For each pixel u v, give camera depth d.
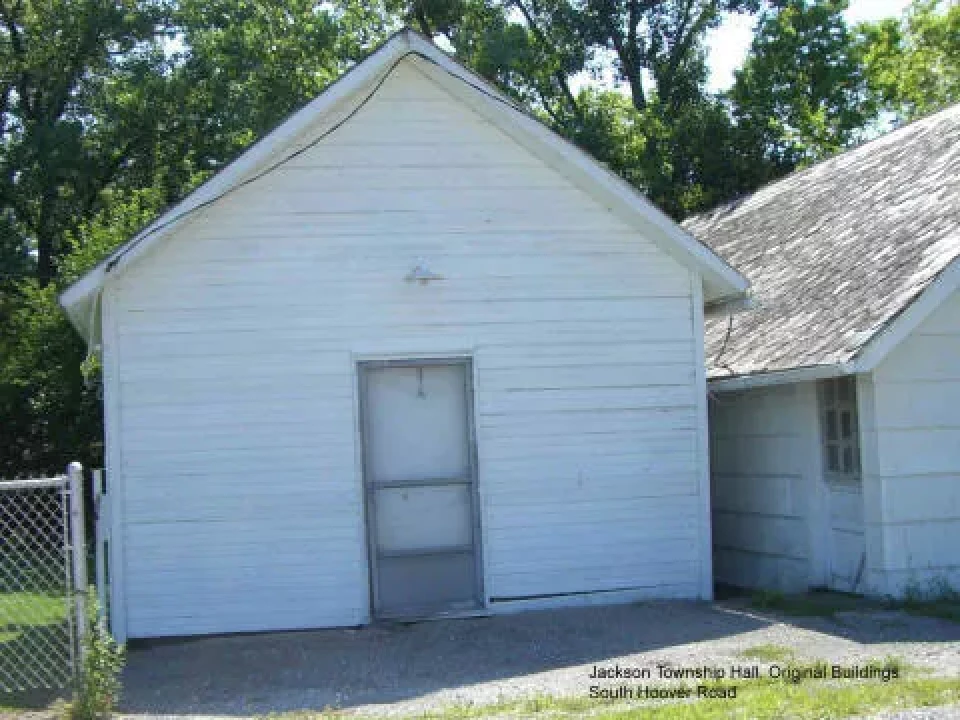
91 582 12.61
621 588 10.96
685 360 11.21
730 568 13.45
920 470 10.39
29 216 30.28
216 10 31.73
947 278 9.86
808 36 30.47
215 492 10.27
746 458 13.04
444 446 10.80
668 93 31.97
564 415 10.94
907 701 6.50
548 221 10.98
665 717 6.36
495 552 10.75
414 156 10.76
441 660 8.82
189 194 10.05
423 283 10.72
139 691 8.15
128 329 10.22
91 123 31.91
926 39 32.66
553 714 6.71
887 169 14.29
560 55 31.70
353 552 10.41
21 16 30.61
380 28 31.53
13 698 7.60
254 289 10.42
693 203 27.64
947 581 10.36
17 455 22.61
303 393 10.45
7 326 24.20
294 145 10.55
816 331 11.03
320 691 7.91
